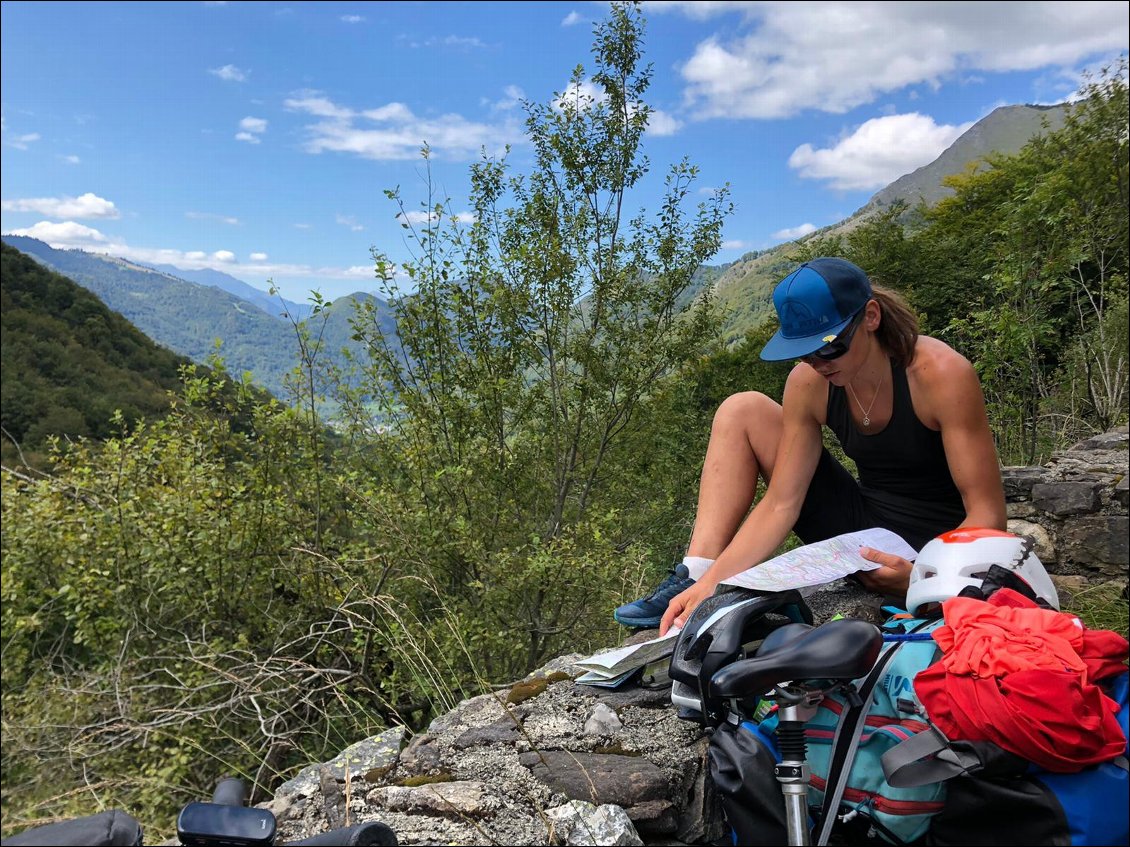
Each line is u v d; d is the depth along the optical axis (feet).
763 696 5.51
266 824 4.29
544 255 32.53
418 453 27.37
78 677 15.71
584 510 34.68
